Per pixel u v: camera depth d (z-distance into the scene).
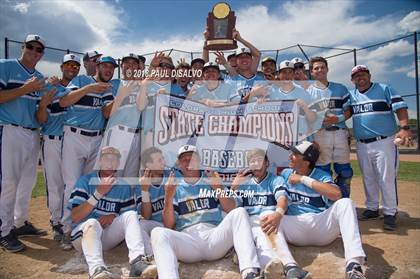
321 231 3.68
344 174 5.01
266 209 3.77
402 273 3.35
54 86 4.39
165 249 3.12
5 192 4.12
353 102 4.93
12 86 4.20
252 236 3.30
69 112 4.39
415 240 4.15
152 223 3.89
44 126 4.57
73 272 3.49
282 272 3.00
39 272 3.51
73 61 4.89
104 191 3.61
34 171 4.62
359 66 4.80
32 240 4.51
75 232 3.58
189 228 3.63
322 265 3.48
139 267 3.11
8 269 3.58
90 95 4.41
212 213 3.75
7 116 4.11
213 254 3.53
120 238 3.70
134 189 4.04
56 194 4.57
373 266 3.50
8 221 4.13
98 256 3.26
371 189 4.98
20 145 4.20
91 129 4.43
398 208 5.66
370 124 4.73
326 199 3.86
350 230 3.30
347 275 3.12
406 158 13.45
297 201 3.91
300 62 5.11
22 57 4.34
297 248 3.87
